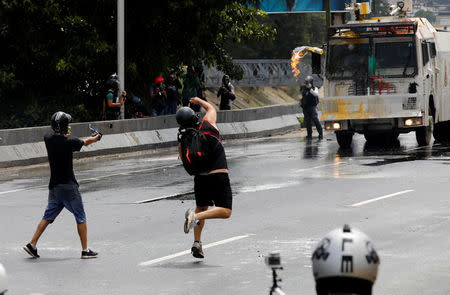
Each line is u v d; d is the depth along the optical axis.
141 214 28.72
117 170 43.84
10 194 35.22
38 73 70.19
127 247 23.05
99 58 67.06
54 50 66.50
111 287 18.23
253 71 150.25
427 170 39.31
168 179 38.88
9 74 66.38
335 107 51.75
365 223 25.73
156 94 64.88
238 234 24.47
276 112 74.44
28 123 68.50
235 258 21.09
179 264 20.59
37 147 49.94
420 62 50.69
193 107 66.69
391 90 51.00
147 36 68.69
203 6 66.06
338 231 6.47
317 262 6.38
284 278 18.64
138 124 58.19
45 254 22.41
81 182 38.66
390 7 54.19
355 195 31.98
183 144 20.88
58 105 69.25
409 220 26.08
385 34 50.88
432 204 29.27
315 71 52.28
